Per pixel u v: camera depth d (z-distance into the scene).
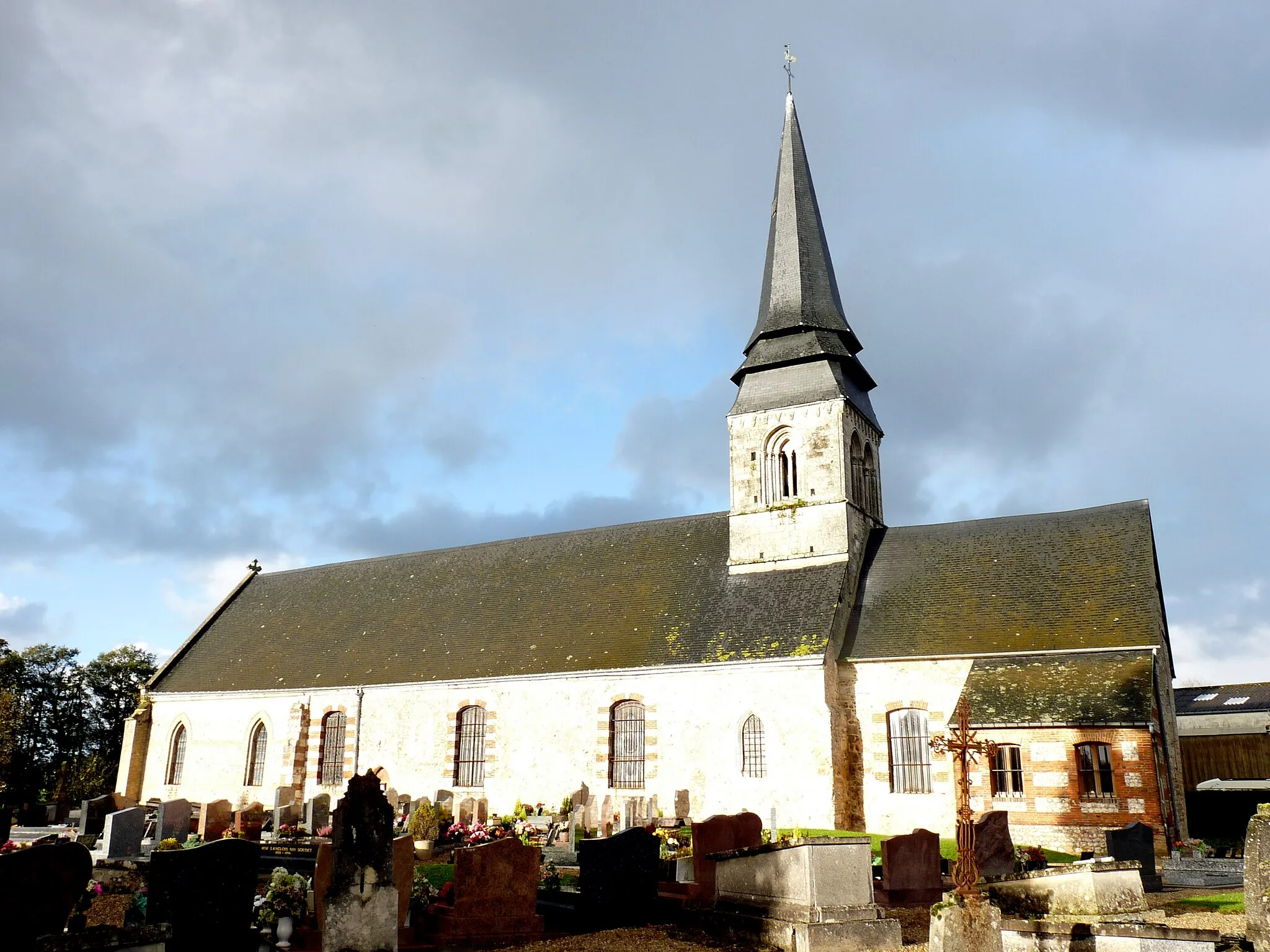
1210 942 12.40
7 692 51.84
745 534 39.00
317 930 15.40
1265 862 12.14
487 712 38.75
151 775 47.19
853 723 33.59
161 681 49.06
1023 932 14.08
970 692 31.00
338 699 42.59
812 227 42.41
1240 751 47.16
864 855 15.76
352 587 50.31
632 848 18.86
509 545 47.69
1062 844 27.98
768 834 29.98
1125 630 31.06
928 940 15.16
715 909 17.61
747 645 34.69
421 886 17.47
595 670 36.66
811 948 14.71
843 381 39.81
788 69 45.53
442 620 44.22
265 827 36.12
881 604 36.03
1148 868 22.81
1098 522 35.81
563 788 36.31
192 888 14.15
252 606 52.84
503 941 16.38
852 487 39.00
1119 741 27.98
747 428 39.97
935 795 31.56
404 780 39.84
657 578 40.72
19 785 54.28
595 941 16.38
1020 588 34.41
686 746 34.38
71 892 13.16
